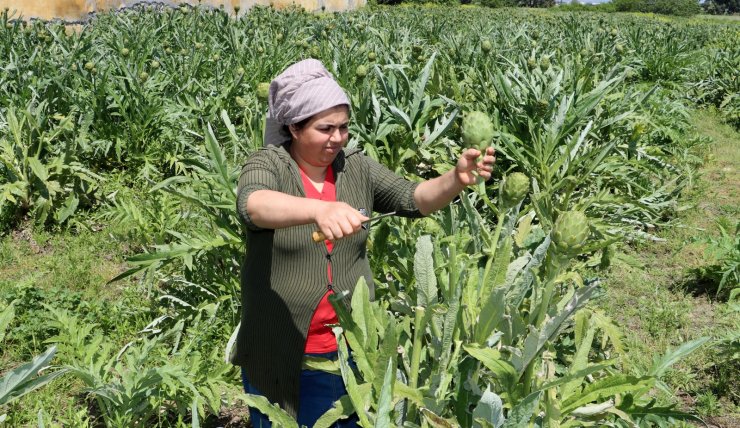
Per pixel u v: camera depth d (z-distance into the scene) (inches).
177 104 270.8
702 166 296.7
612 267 192.4
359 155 90.9
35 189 217.0
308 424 90.7
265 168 81.9
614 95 237.0
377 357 77.4
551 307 85.2
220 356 135.8
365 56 283.7
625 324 164.4
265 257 85.1
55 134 219.9
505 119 213.3
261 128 137.6
